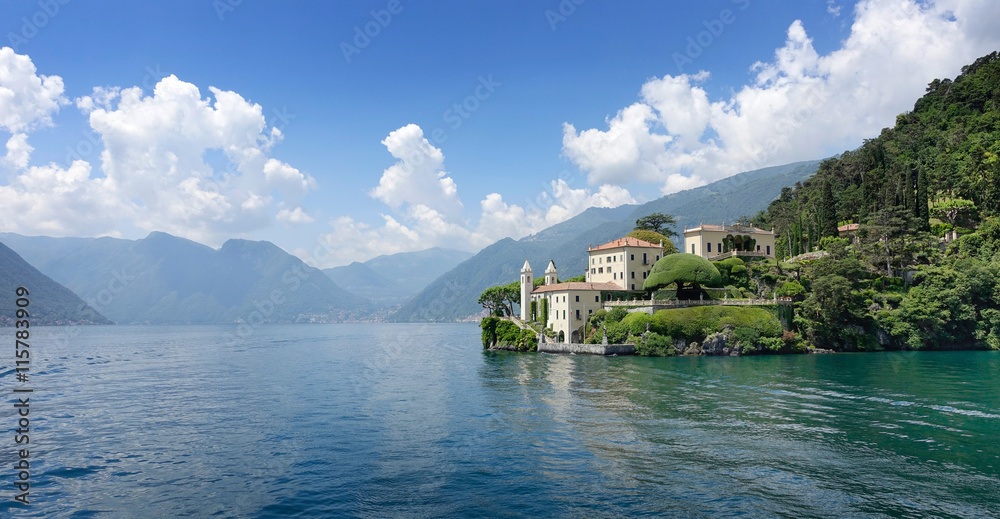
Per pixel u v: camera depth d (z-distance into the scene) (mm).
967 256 124438
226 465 36500
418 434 43719
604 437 41625
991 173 146500
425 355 124000
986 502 28547
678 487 31047
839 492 30016
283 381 77625
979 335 111375
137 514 28719
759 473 33125
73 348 145625
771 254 146500
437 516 27766
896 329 109875
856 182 186625
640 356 101875
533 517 27391
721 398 56188
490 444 40375
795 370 78188
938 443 38781
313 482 33000
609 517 27250
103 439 43500
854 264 112500
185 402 59719
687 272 112062
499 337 130375
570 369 83500
